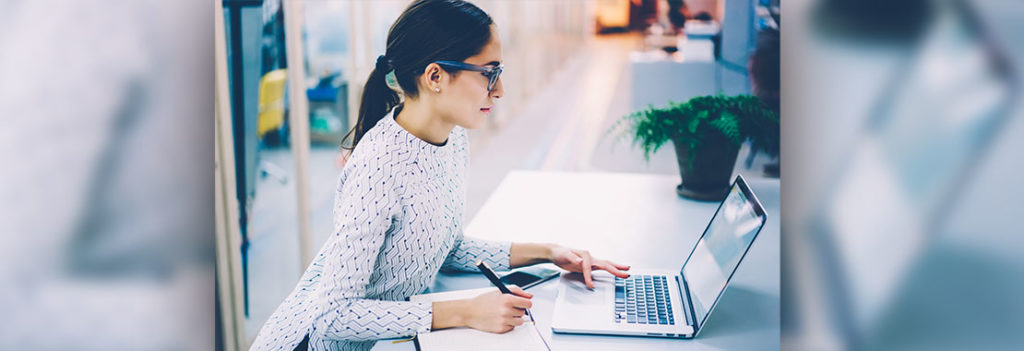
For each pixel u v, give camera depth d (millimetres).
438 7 936
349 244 896
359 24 2699
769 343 944
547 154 4578
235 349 2072
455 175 1050
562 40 8641
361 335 900
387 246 953
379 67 992
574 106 6043
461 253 1152
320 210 3033
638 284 1076
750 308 1023
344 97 3201
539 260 1143
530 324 915
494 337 872
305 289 1100
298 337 1033
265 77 2270
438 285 1100
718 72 4508
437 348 840
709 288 952
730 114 1664
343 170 968
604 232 1407
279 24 2307
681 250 1283
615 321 924
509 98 5902
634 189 1807
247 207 2326
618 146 4590
